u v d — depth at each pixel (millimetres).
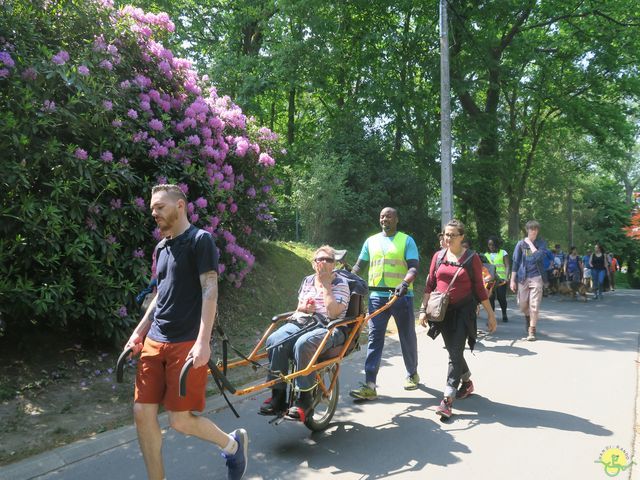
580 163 34344
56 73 5406
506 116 20844
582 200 41688
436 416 4797
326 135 18469
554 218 39906
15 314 5262
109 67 6141
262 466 3775
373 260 5520
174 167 6875
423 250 17344
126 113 6508
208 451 4000
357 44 18516
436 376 6176
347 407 5086
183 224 3186
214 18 20047
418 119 17562
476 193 19391
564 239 43188
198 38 20266
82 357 5902
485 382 5867
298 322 4445
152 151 6602
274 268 10719
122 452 3998
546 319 10969
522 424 4566
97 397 5074
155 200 3111
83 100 5719
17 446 3990
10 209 4930
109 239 5789
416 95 17250
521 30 19375
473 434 4355
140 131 6426
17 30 5609
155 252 3244
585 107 20797
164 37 7676
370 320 5465
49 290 5234
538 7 19469
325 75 17797
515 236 28375
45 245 5227
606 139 22062
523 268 8508
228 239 7633
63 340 6059
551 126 26172
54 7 6211
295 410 3902
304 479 3580
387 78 17125
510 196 28438
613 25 19625
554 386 5684
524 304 8562
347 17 17750
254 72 17875
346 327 4637
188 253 3076
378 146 16938
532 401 5191
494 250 10570
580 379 5961
